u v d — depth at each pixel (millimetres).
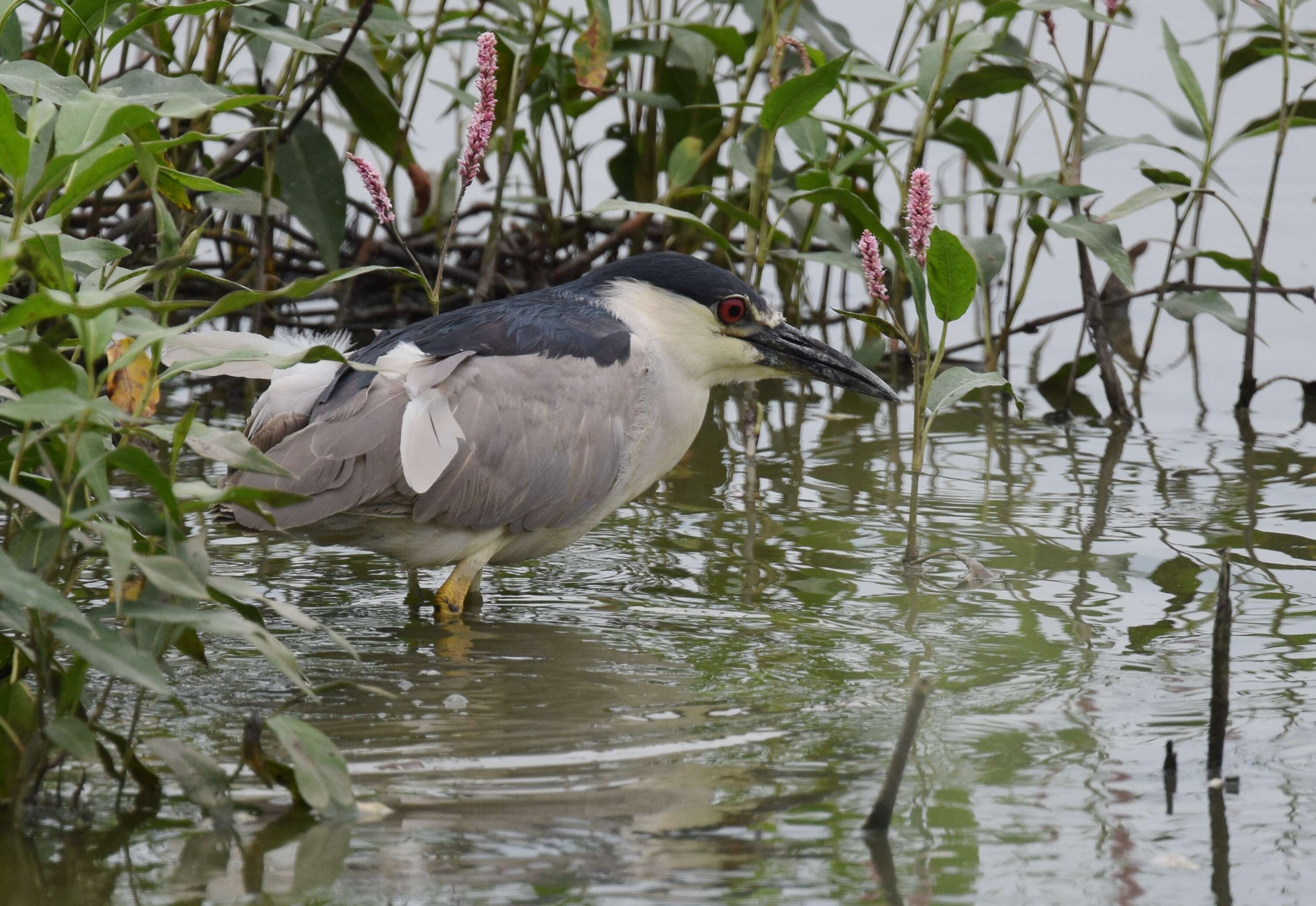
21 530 6957
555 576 10516
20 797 6621
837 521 11586
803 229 15438
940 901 6047
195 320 6418
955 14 13523
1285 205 19500
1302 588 9977
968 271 10461
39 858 6277
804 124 14344
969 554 10703
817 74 12656
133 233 14578
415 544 9828
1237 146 21859
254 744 6625
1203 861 6387
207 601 9797
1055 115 21641
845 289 18156
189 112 7086
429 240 17109
